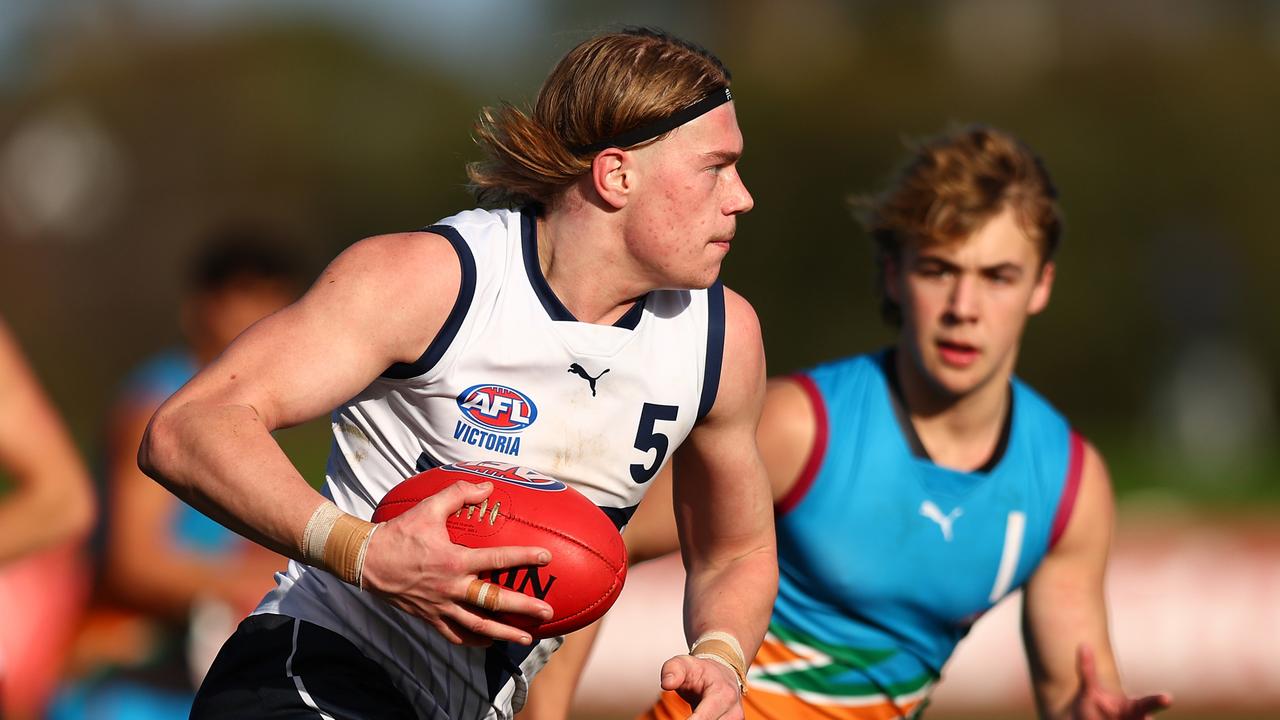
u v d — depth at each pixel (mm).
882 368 12930
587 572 9250
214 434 8766
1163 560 32500
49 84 111312
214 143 110875
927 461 12609
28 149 107250
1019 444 12812
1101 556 13109
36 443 13234
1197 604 32312
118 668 16938
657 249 9484
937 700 31125
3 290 103125
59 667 17344
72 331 103750
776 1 115625
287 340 9117
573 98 9484
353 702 9852
